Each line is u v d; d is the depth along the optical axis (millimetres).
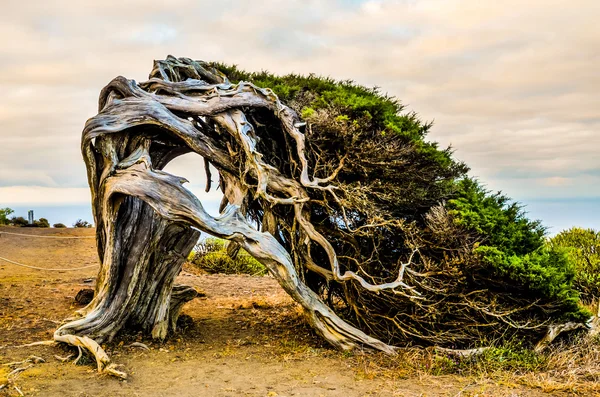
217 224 9055
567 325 9094
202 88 10328
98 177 9867
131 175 9312
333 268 9633
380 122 9609
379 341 9430
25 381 7262
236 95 9945
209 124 10766
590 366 8258
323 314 9500
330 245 9680
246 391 7309
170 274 9898
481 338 9172
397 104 10727
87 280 15359
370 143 9055
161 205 9016
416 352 9000
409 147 9211
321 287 11414
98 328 9258
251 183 10234
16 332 9734
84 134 9461
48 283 14594
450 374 8242
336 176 9656
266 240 9297
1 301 12078
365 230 9797
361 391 7367
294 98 10648
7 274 16188
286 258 9273
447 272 8773
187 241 10000
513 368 8383
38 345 8883
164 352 9133
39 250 21984
